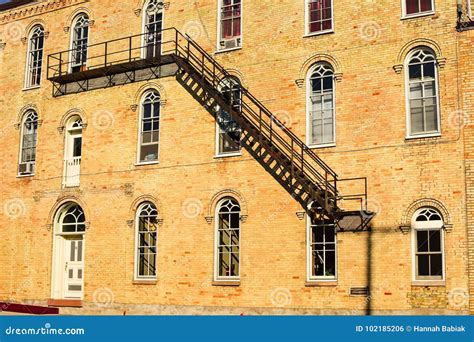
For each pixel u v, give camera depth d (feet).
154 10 86.74
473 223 63.87
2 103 96.53
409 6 70.74
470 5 69.00
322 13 75.46
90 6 91.30
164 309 78.13
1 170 94.48
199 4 82.99
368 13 72.13
